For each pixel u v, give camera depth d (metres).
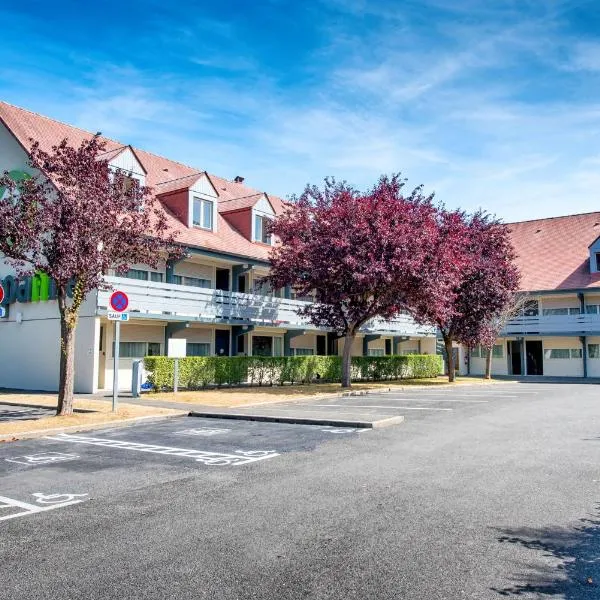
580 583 4.39
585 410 15.96
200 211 26.28
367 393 22.66
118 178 14.42
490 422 13.26
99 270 13.91
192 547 5.16
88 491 7.20
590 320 35.97
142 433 12.01
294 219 24.52
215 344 27.81
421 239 21.50
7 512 6.32
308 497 6.76
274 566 4.72
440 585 4.36
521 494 6.84
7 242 13.10
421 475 7.84
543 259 40.22
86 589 4.32
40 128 23.80
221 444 10.52
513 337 38.88
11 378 23.25
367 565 4.73
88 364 20.55
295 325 29.59
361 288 22.28
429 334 39.78
